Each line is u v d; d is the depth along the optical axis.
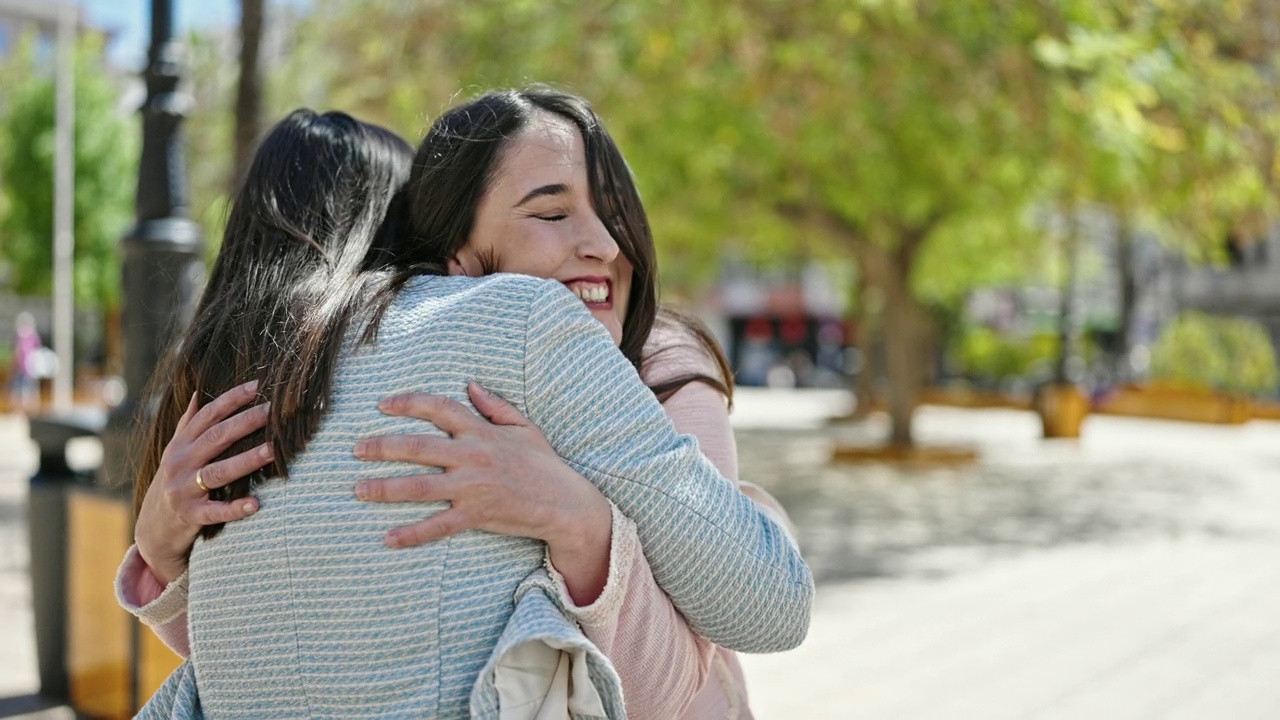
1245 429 20.41
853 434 17.77
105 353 29.55
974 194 11.84
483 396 1.18
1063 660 5.06
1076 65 7.36
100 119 25.39
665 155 10.23
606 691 1.13
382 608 1.14
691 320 1.63
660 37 7.41
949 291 21.45
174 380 1.40
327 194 1.46
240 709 1.21
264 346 1.29
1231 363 23.30
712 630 1.26
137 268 3.83
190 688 1.29
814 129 9.20
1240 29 8.09
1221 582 6.88
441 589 1.14
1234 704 4.43
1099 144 8.09
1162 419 21.97
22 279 25.67
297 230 1.39
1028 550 7.99
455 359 1.19
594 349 1.23
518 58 8.29
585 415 1.21
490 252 1.40
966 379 31.52
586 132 1.44
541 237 1.38
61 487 4.30
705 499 1.23
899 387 13.88
